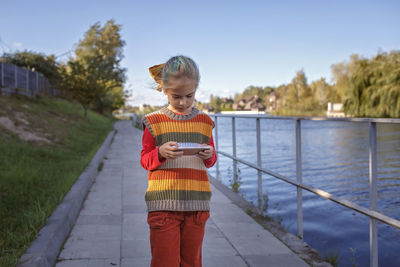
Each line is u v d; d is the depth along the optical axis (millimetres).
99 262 2662
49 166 6031
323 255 3248
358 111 28203
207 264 2680
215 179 5973
